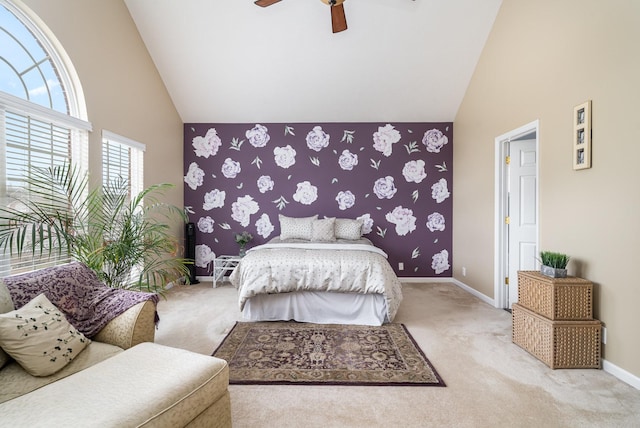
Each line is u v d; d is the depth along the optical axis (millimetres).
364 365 2092
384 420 1550
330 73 3854
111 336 1649
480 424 1518
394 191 4617
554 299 2059
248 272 2857
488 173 3547
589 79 2148
